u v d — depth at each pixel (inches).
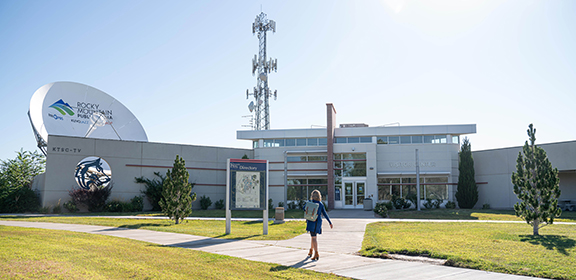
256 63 1940.2
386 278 301.4
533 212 595.5
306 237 580.7
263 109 1902.1
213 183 1454.2
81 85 1387.8
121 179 1294.3
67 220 837.8
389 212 1127.6
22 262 311.6
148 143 1357.0
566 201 1197.1
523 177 629.6
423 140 1469.0
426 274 317.4
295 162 1493.6
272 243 505.4
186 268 324.2
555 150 1194.6
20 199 1163.9
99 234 576.1
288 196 1485.0
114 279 280.2
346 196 1419.8
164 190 842.8
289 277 298.7
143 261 347.6
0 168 1365.7
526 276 314.2
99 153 1268.5
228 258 374.9
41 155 1505.9
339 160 1437.0
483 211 1150.3
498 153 1342.3
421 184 1441.9
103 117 1417.3
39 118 1232.8
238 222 860.6
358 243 509.7
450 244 472.7
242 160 645.3
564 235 575.2
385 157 1467.8
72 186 1207.6
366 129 1492.4
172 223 825.5
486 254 400.2
